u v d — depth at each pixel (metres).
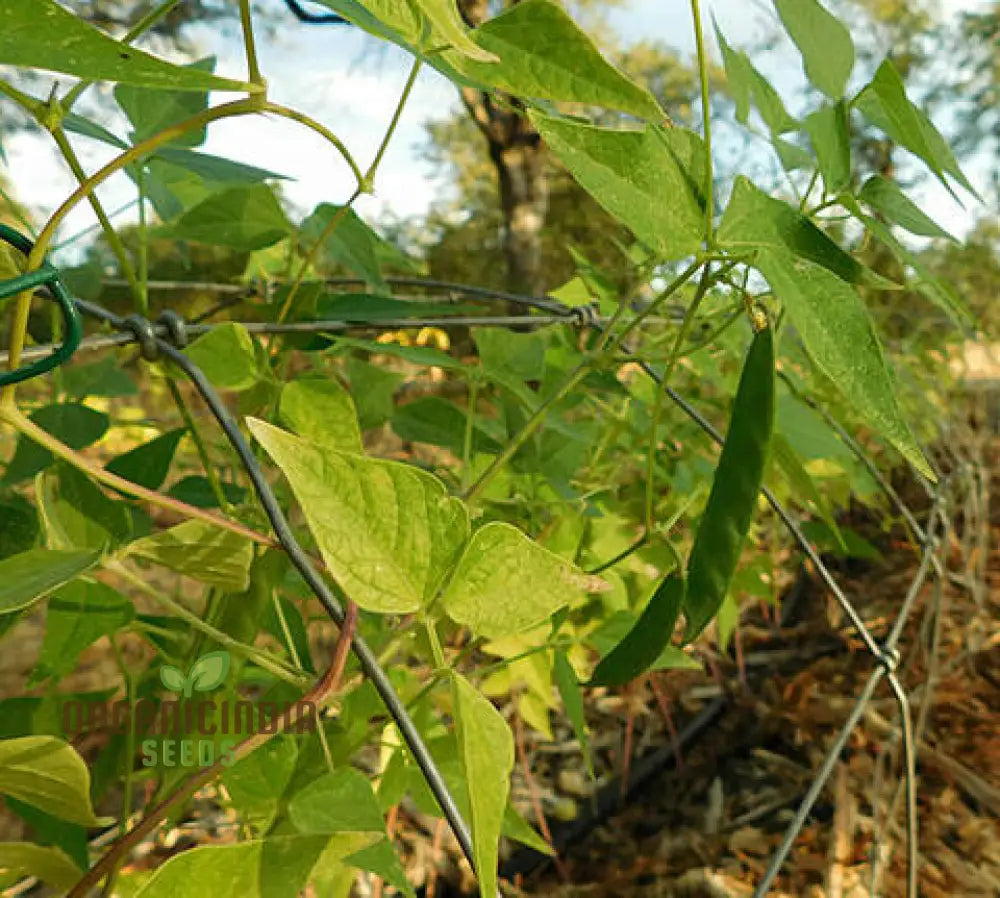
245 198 0.37
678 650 0.46
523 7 0.17
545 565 0.19
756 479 0.21
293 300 0.36
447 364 0.40
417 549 0.18
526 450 0.48
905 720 0.43
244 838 0.34
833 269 0.21
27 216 0.35
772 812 0.83
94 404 0.84
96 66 0.14
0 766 0.18
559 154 0.20
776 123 0.33
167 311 0.31
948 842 0.78
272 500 0.21
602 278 0.56
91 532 0.28
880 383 0.19
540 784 0.90
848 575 1.22
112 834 0.39
